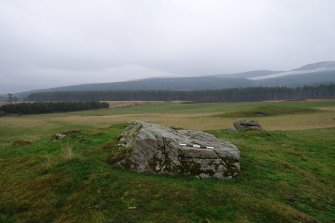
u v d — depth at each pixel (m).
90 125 89.94
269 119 97.50
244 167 23.25
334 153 34.94
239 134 42.59
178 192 17.98
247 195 18.62
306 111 113.19
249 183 20.83
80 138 30.67
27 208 18.47
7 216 18.19
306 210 18.86
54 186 19.55
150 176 19.75
